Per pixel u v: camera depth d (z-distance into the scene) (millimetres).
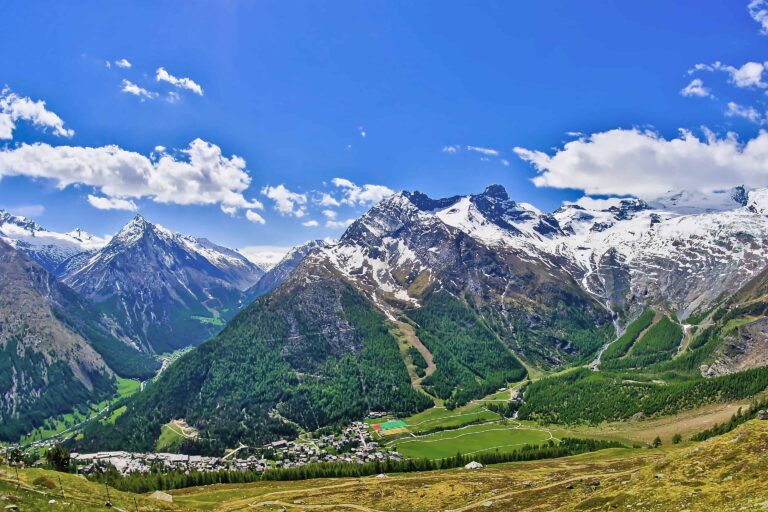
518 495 126688
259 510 144250
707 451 91250
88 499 118250
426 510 129375
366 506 142000
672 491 79438
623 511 79188
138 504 127750
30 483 121938
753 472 76500
